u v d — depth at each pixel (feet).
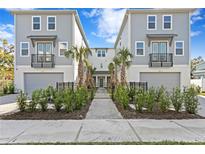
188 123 23.18
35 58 63.77
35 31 64.28
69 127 21.48
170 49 62.18
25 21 64.18
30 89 63.98
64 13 63.72
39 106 31.63
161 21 62.23
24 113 29.01
